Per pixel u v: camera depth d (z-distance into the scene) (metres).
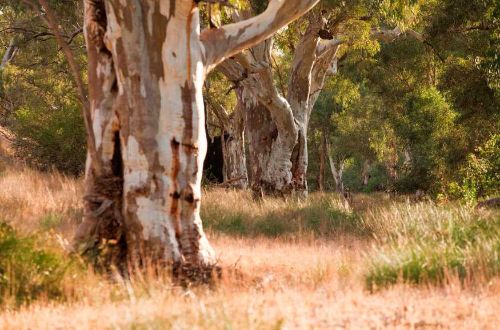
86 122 14.88
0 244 12.05
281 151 35.94
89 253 14.40
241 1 20.12
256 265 16.38
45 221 21.39
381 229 23.17
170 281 13.30
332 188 93.56
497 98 40.53
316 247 21.19
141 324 8.29
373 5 32.62
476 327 8.22
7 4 38.50
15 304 10.86
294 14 16.75
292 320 8.65
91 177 15.23
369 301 9.99
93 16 15.24
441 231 16.27
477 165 38.19
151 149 14.97
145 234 14.88
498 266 12.08
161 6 15.01
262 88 32.31
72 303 11.10
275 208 30.94
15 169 38.66
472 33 41.16
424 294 10.59
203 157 15.57
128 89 14.99
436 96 48.69
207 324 8.08
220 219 27.75
